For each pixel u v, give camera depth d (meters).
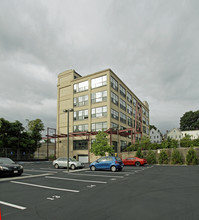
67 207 6.11
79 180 11.91
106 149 28.56
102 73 37.25
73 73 42.06
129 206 6.12
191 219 4.91
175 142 32.31
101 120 35.81
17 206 6.29
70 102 41.16
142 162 25.50
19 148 38.78
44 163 32.97
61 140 41.00
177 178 12.59
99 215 5.31
